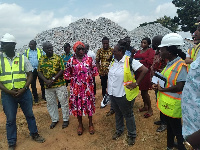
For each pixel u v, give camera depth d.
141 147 3.05
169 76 2.23
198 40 2.90
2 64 3.04
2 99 3.14
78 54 3.39
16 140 3.35
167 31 20.91
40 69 3.82
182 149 2.38
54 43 15.51
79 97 3.42
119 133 3.38
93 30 17.36
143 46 3.84
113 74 2.96
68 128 3.91
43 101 5.71
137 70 2.85
